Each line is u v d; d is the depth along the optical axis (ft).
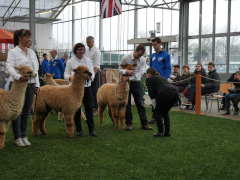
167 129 16.03
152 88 15.90
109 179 9.64
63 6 80.84
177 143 14.48
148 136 16.03
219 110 27.32
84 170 10.47
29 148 13.16
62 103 14.58
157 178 9.81
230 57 41.06
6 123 13.01
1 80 20.71
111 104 17.22
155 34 52.54
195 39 45.57
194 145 14.12
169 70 19.53
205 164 11.25
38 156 11.99
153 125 19.58
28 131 17.12
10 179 9.55
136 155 12.37
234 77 25.13
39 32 87.45
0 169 10.43
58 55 86.02
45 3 79.00
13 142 14.28
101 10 34.94
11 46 49.16
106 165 11.03
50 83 23.85
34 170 10.37
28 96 13.51
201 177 9.95
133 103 33.14
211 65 27.68
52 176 9.84
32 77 12.10
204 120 21.39
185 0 46.34
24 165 10.87
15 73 11.97
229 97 24.63
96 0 61.21
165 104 15.31
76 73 14.37
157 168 10.81
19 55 12.93
